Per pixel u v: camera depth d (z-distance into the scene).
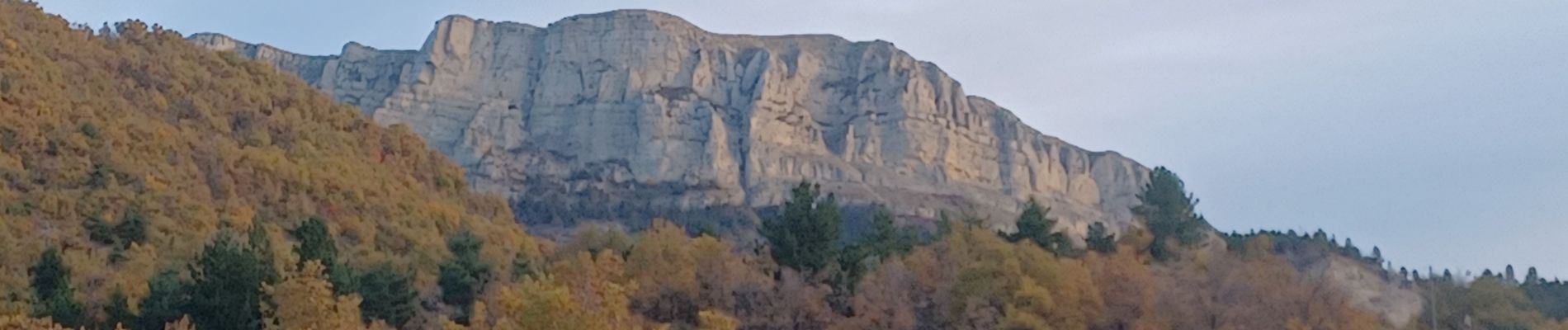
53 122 68.06
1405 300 74.50
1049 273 58.16
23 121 66.62
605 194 180.00
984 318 55.81
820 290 58.72
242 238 61.09
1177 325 58.28
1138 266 60.69
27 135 65.69
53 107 69.88
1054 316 56.62
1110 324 58.06
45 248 54.06
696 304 56.03
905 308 56.47
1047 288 57.66
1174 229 84.56
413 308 51.75
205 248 49.38
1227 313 58.75
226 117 82.81
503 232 81.06
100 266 53.59
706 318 37.31
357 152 87.00
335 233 67.50
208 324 44.75
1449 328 72.44
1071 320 56.75
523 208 172.62
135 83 81.81
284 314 40.56
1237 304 59.38
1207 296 59.03
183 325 41.81
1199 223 88.75
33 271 50.50
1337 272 79.50
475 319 44.16
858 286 59.44
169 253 57.03
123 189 63.97
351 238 68.31
